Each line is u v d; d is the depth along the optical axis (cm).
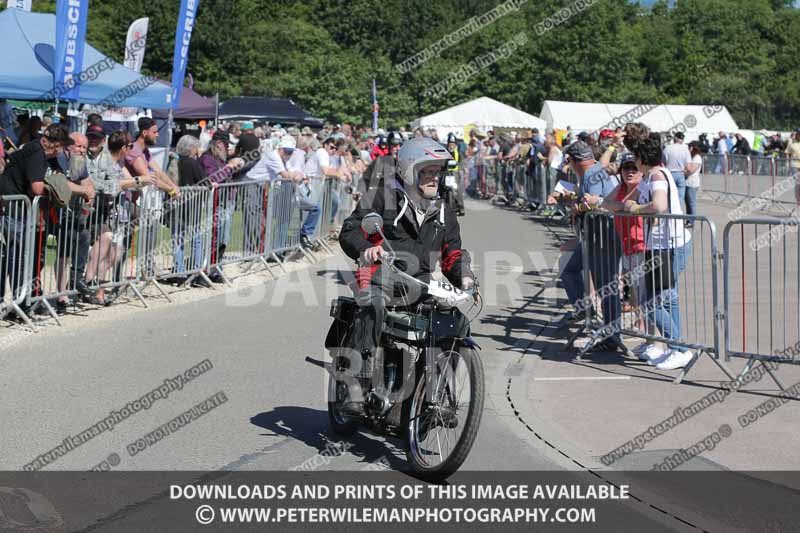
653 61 6041
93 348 754
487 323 902
